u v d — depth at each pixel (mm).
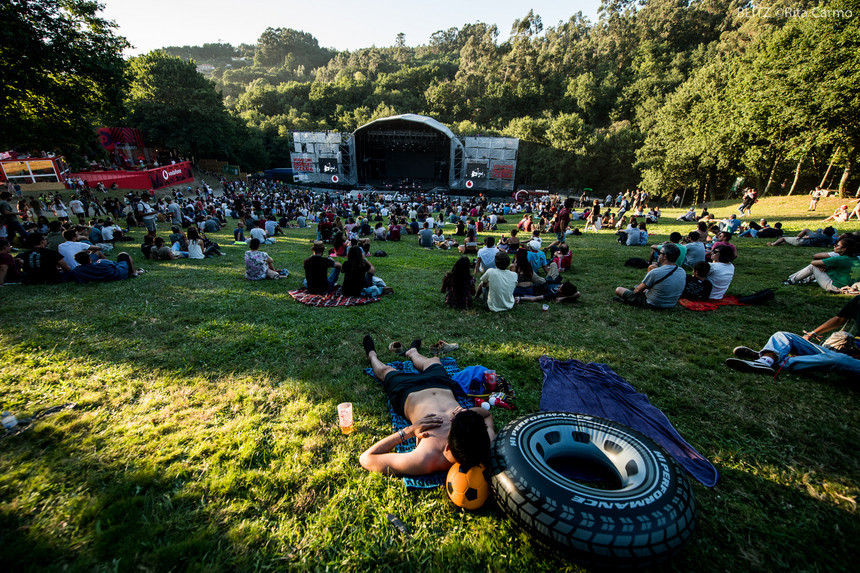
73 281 7410
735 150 30688
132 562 2027
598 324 5684
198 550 2123
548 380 3967
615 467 2576
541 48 100750
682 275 6148
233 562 2072
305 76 186750
